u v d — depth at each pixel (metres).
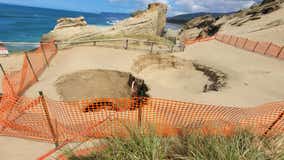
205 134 3.52
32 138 4.39
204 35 50.19
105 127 4.22
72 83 10.12
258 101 7.23
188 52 17.48
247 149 2.91
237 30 34.72
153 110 5.11
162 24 45.34
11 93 6.61
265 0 48.09
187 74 13.25
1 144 4.21
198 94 8.11
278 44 18.23
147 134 3.30
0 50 12.92
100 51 15.49
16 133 4.53
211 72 12.32
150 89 9.46
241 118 4.71
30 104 5.61
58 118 4.98
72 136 4.24
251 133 3.66
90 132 4.19
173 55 16.16
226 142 3.19
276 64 13.10
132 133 3.33
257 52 16.84
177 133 3.81
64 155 3.60
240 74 11.01
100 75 11.55
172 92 8.76
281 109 5.37
